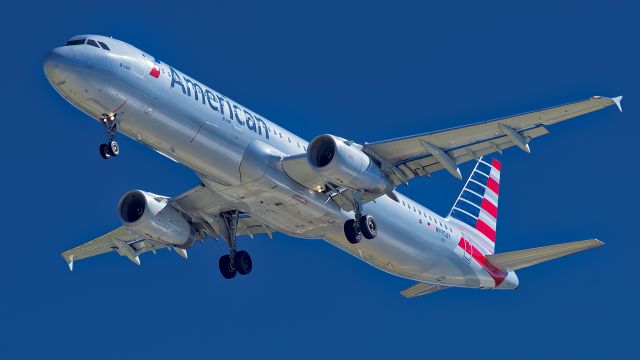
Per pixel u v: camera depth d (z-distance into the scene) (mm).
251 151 95688
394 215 109562
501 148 97938
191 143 93438
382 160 99625
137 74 89750
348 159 94625
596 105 89688
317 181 98250
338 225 103812
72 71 87000
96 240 119312
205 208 108812
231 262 110375
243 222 114562
